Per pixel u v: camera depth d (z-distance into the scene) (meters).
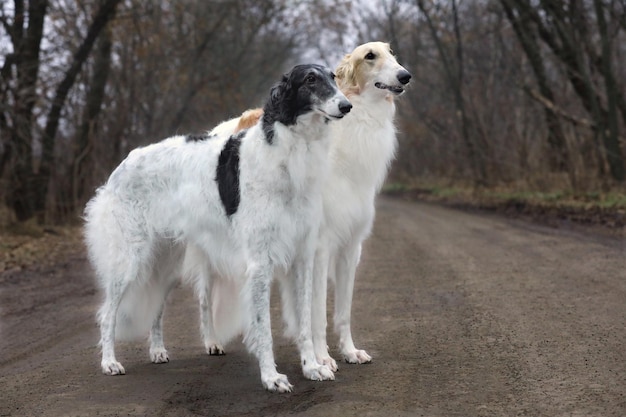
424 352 5.88
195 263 6.04
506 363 5.43
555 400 4.56
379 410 4.48
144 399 4.86
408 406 4.54
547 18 22.00
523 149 24.64
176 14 25.62
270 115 5.04
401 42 36.38
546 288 8.24
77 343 6.60
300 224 5.09
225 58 31.38
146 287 5.88
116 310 5.74
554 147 21.17
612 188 18.55
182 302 8.66
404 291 8.55
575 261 10.05
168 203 5.64
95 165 18.22
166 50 25.67
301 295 5.25
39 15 15.83
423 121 34.53
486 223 16.55
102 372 5.60
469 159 28.61
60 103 16.89
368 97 5.63
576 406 4.43
